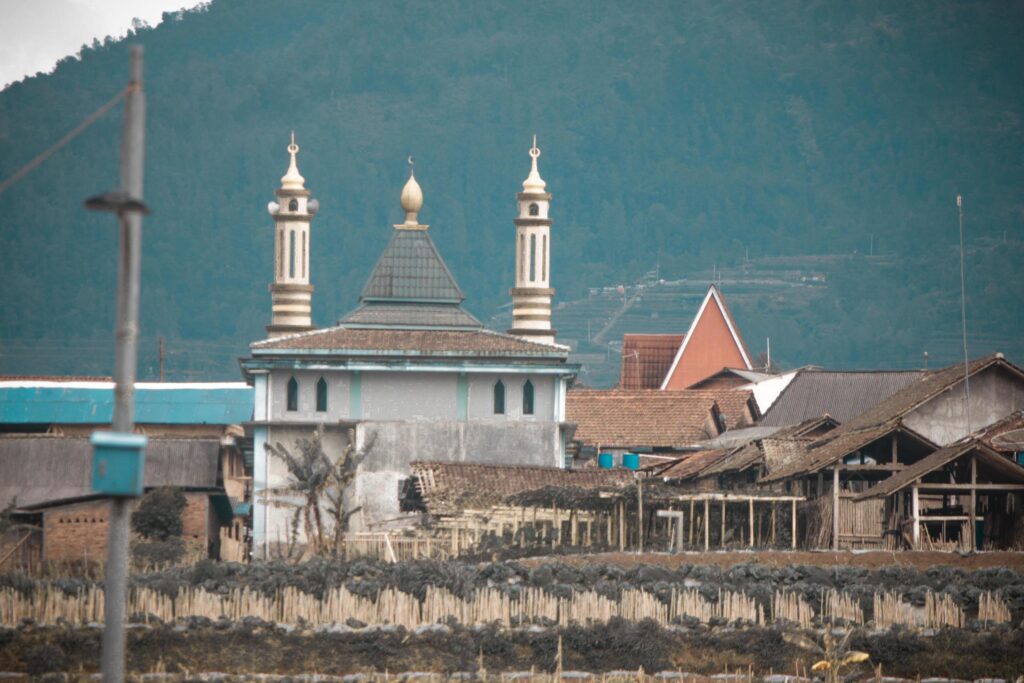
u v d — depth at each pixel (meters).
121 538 95.94
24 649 166.38
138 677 159.88
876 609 179.88
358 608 175.12
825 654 160.62
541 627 174.50
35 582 179.38
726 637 174.38
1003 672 171.00
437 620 175.00
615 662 170.88
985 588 190.88
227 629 170.62
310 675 164.88
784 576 191.62
